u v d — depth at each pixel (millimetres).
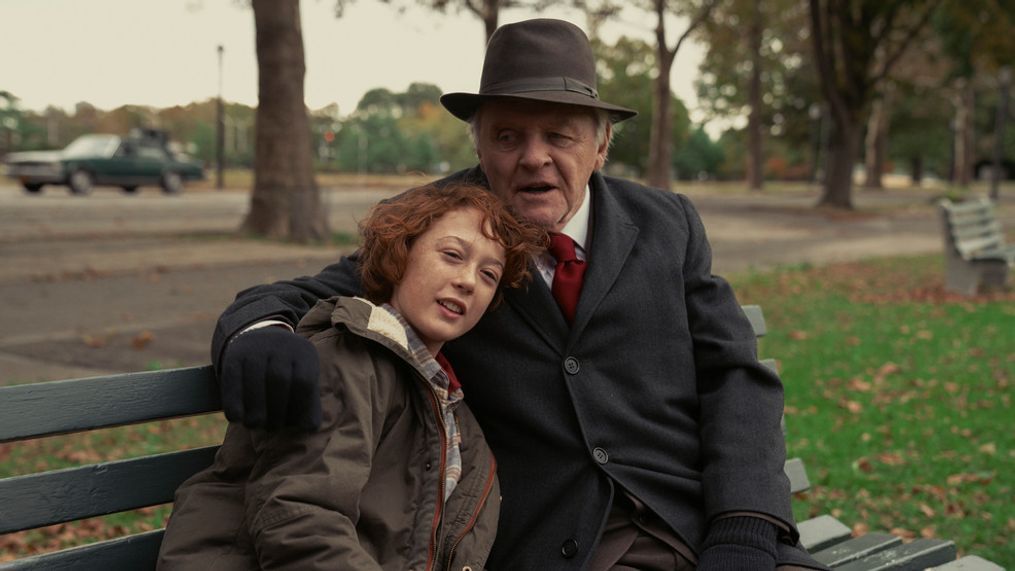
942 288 11758
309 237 16297
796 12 38281
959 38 26922
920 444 5438
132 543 1938
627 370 2320
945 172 85000
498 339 2260
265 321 1866
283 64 16141
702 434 2385
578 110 2311
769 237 20141
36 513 1796
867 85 29047
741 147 78125
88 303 9555
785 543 2256
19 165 25422
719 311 2471
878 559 2668
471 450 2100
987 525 4316
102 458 5062
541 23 2326
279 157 16266
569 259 2344
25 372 6516
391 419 1919
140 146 27375
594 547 2150
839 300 10734
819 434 5594
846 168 29562
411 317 1998
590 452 2215
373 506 1840
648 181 29766
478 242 2002
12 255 12922
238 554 1750
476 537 2002
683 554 2197
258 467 1775
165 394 1903
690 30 28609
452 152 53781
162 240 15344
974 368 7254
